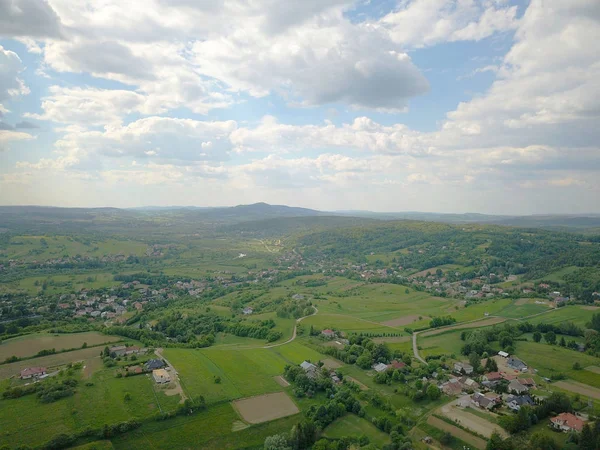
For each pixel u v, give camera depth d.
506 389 147.62
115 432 123.06
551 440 111.38
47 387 143.88
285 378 166.75
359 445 120.94
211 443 122.62
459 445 116.50
